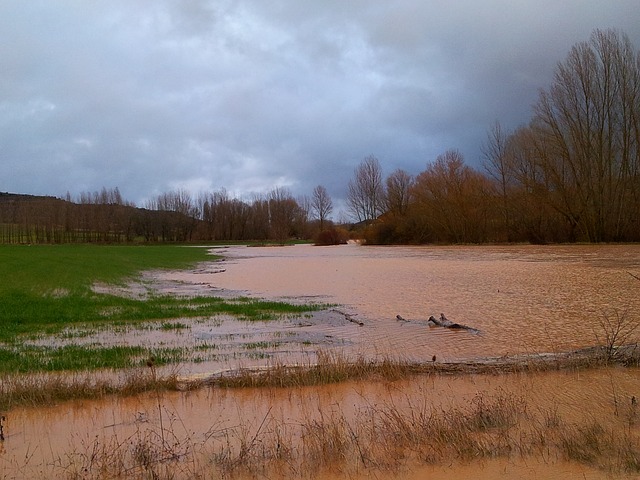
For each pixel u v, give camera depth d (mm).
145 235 114250
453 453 5891
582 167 54344
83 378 9227
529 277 25594
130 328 14688
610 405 7512
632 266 29984
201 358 10945
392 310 17141
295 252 69500
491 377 9180
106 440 6672
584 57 52906
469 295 20156
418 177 78250
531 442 6137
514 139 62781
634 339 11797
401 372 9328
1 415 7586
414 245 76000
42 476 5664
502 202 65688
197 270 39656
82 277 29734
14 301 19297
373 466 5664
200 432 6930
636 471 5379
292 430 6879
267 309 17953
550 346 11461
